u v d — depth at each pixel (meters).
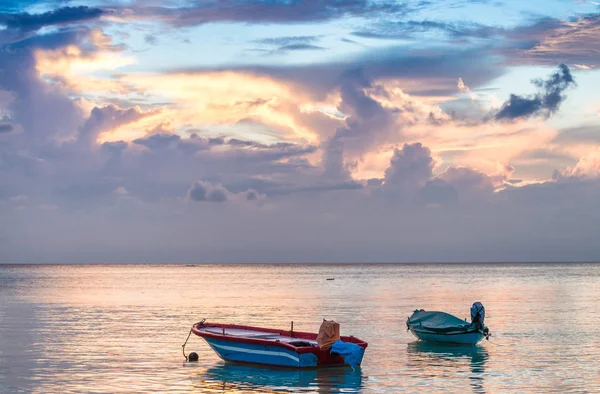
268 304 83.56
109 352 40.59
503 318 62.38
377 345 43.69
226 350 36.25
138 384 31.19
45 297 101.06
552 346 43.03
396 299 93.00
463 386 30.75
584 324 56.47
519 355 39.38
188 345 43.75
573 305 79.50
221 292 116.75
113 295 106.88
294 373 33.31
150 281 185.75
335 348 33.19
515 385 30.98
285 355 33.59
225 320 61.41
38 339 47.00
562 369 34.84
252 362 35.22
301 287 138.25
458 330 43.09
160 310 73.94
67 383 31.42
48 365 36.09
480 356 39.00
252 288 134.00
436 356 39.03
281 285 150.75
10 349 41.94
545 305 79.69
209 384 31.19
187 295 106.44
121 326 56.03
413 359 37.94
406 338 47.31
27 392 29.59
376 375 33.22
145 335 49.25
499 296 99.19
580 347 42.53
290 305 81.56
